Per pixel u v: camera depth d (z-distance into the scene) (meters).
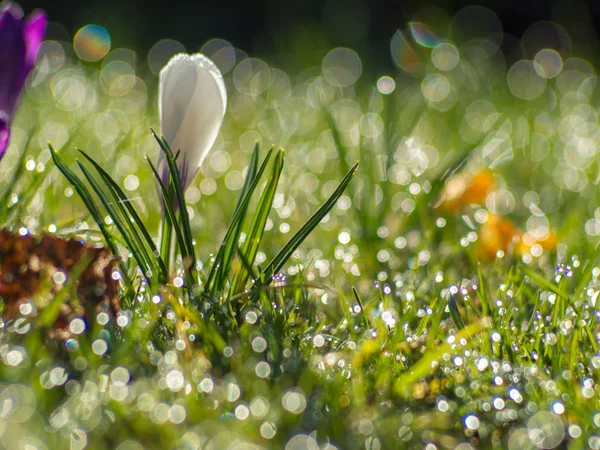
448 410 0.48
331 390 0.47
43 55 1.70
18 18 0.52
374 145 0.93
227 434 0.45
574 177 0.86
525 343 0.52
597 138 1.10
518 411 0.48
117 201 0.54
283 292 0.55
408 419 0.47
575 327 0.52
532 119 1.02
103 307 0.52
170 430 0.45
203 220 0.68
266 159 0.54
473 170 0.78
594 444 0.46
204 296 0.52
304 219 0.70
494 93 1.35
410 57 1.74
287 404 0.47
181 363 0.48
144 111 1.22
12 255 0.52
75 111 1.15
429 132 1.12
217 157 0.96
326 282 0.59
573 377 0.50
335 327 0.54
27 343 0.49
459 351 0.51
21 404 0.46
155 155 0.93
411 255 0.63
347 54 1.78
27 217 0.60
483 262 0.64
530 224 0.70
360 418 0.47
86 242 0.54
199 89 0.52
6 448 0.44
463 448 0.46
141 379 0.48
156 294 0.52
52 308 0.50
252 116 1.27
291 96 1.46
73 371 0.48
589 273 0.56
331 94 1.42
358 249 0.63
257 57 1.90
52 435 0.45
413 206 0.71
